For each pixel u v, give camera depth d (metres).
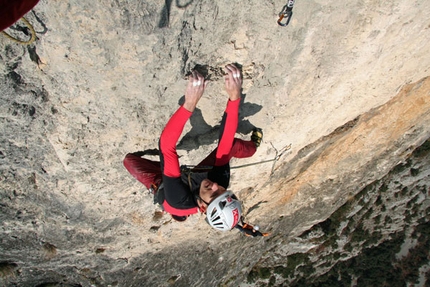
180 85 3.71
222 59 3.69
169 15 2.99
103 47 3.14
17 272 9.01
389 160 12.29
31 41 2.88
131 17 2.90
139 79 3.52
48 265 8.89
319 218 15.04
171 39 3.18
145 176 3.75
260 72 4.04
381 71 5.16
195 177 3.24
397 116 8.35
